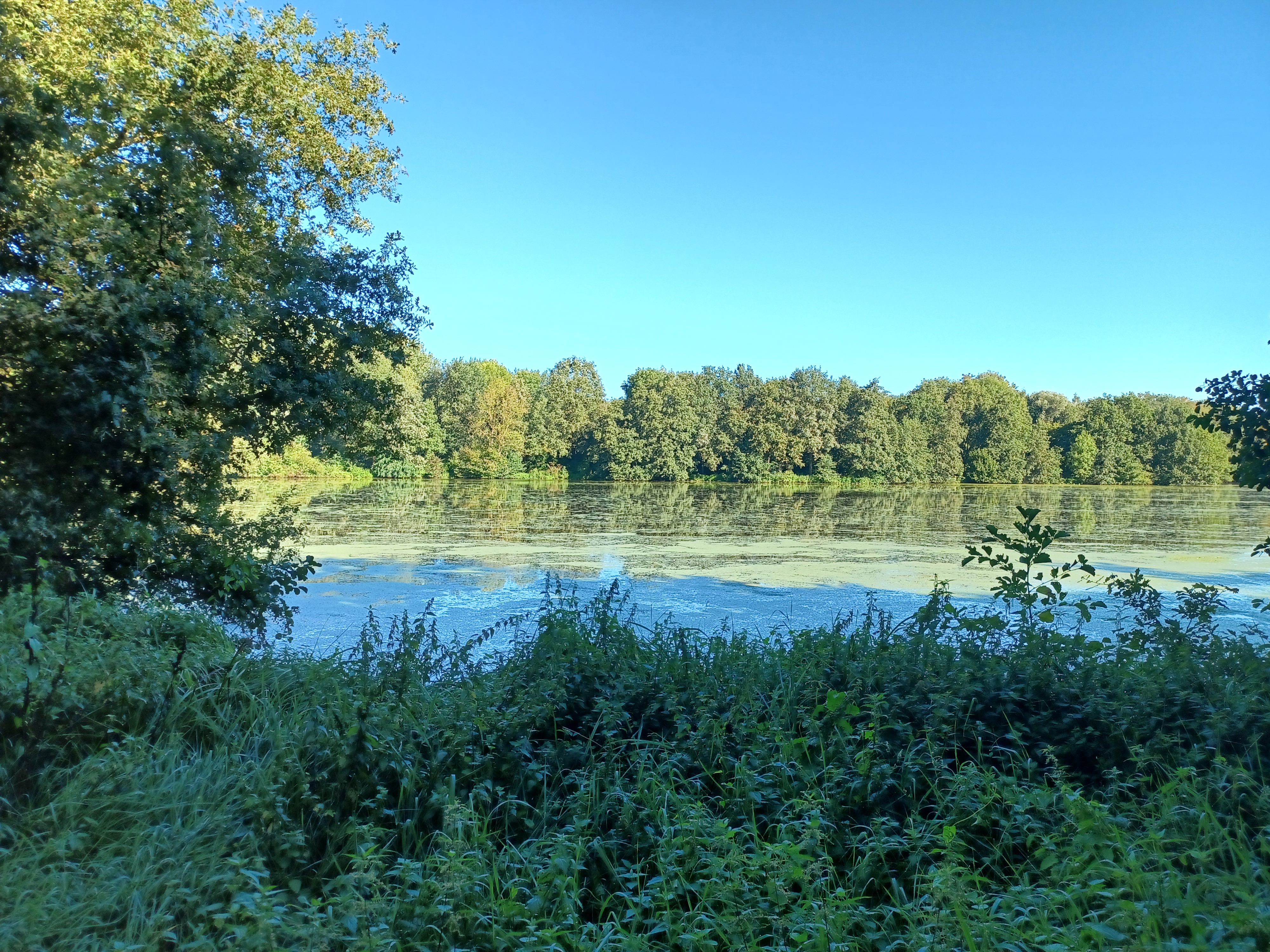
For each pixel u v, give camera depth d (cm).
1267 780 341
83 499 540
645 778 366
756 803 343
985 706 420
